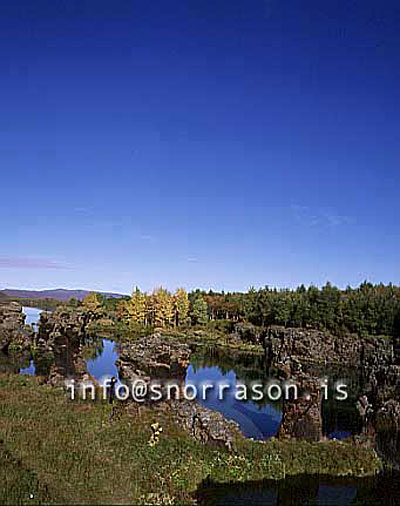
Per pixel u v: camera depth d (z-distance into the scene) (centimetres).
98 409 2450
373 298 8138
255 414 3403
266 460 2033
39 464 1702
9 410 2347
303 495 1825
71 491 1509
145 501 1547
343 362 6944
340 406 3453
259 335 9112
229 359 7169
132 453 1917
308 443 2242
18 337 6097
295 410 2450
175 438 2123
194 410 2300
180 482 1775
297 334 7319
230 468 1953
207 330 10444
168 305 10594
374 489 1889
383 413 2239
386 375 2341
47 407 2448
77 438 1994
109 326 10662
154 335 2514
